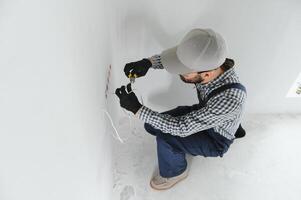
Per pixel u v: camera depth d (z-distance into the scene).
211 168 1.97
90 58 0.93
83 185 0.95
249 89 2.04
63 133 0.68
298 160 2.04
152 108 2.14
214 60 1.21
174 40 1.68
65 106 0.68
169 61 1.43
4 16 0.37
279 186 1.91
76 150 0.82
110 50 1.39
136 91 1.99
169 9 1.54
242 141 2.12
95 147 1.14
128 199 1.79
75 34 0.72
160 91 2.00
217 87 1.36
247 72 1.90
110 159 1.69
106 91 1.36
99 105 1.17
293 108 2.22
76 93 0.78
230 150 2.07
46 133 0.56
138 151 2.01
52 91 0.57
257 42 1.71
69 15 0.66
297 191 1.89
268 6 1.53
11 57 0.39
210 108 1.33
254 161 2.02
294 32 1.65
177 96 2.04
